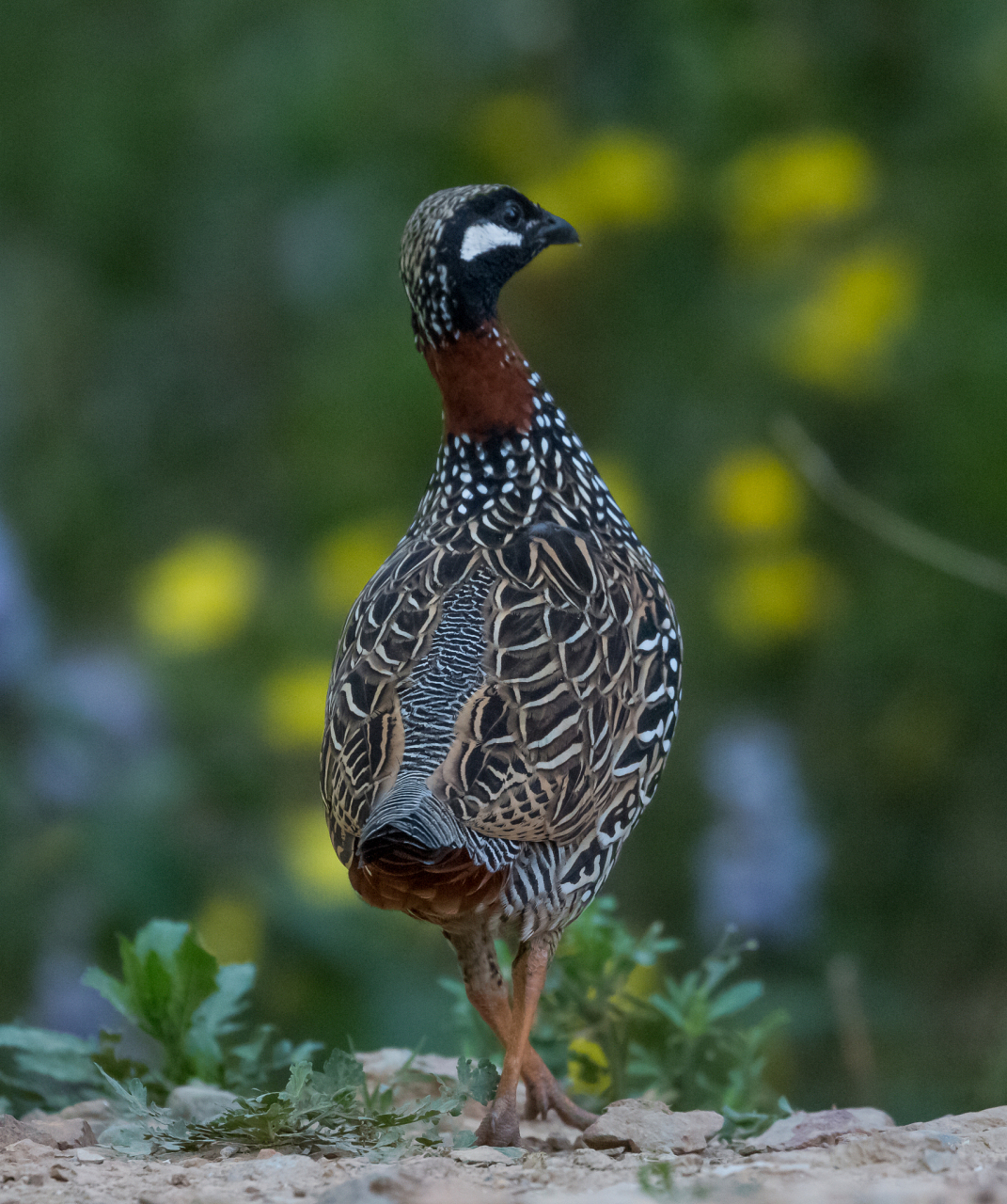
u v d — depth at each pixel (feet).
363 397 46.80
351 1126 20.39
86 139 53.01
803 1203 16.22
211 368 53.47
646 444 45.39
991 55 44.91
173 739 37.81
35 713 35.22
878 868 42.60
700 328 45.47
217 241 52.90
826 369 44.11
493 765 20.07
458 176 48.11
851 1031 30.32
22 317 53.98
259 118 50.24
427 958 37.73
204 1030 24.52
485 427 24.76
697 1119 20.52
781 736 40.57
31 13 54.34
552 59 47.44
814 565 44.37
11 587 35.60
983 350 43.55
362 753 20.51
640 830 42.04
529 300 45.80
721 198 45.68
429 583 22.56
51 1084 25.22
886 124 47.01
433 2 49.39
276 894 35.68
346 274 50.01
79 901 33.99
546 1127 22.84
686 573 44.16
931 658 43.45
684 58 45.37
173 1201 17.02
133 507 51.88
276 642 41.45
